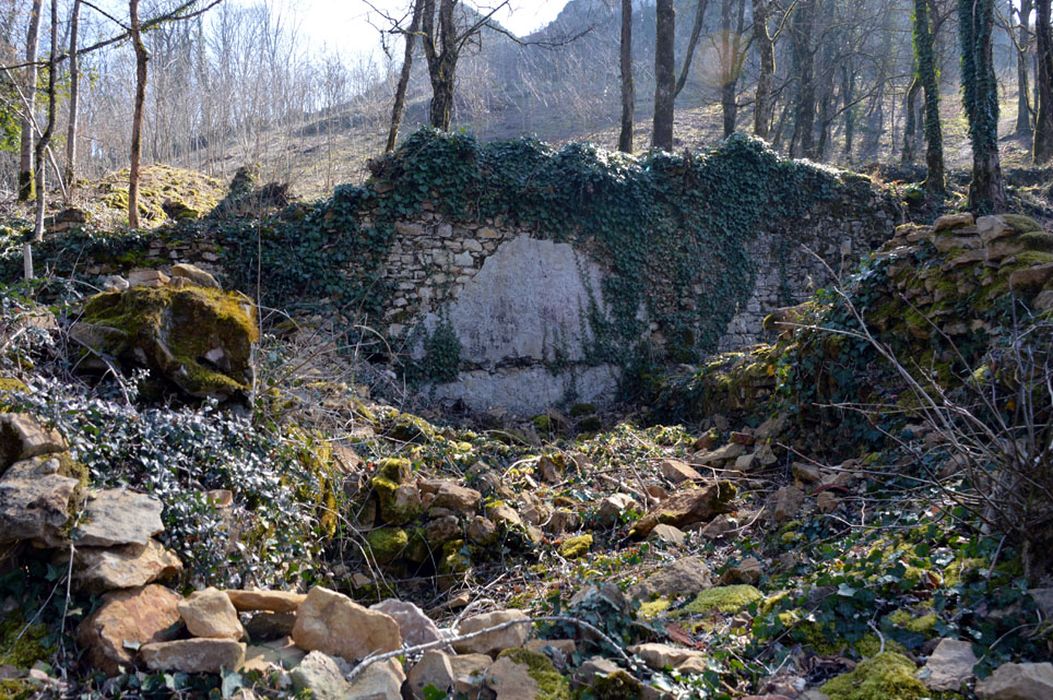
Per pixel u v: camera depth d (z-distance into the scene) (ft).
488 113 109.50
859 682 10.53
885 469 18.92
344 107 99.25
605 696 10.39
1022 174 81.56
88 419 12.91
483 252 40.78
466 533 19.45
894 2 96.12
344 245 38.68
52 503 10.43
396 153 39.88
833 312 24.17
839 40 100.32
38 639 9.92
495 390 40.55
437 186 39.73
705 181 45.73
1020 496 12.15
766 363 28.32
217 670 9.75
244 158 72.18
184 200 54.19
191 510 12.48
